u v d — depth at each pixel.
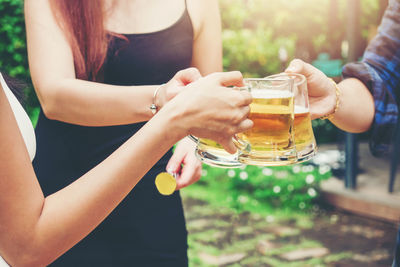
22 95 1.15
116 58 1.34
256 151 1.01
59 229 0.88
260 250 3.00
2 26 3.81
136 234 1.37
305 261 2.86
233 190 4.12
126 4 1.35
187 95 0.89
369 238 3.24
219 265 2.77
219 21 1.51
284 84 1.00
